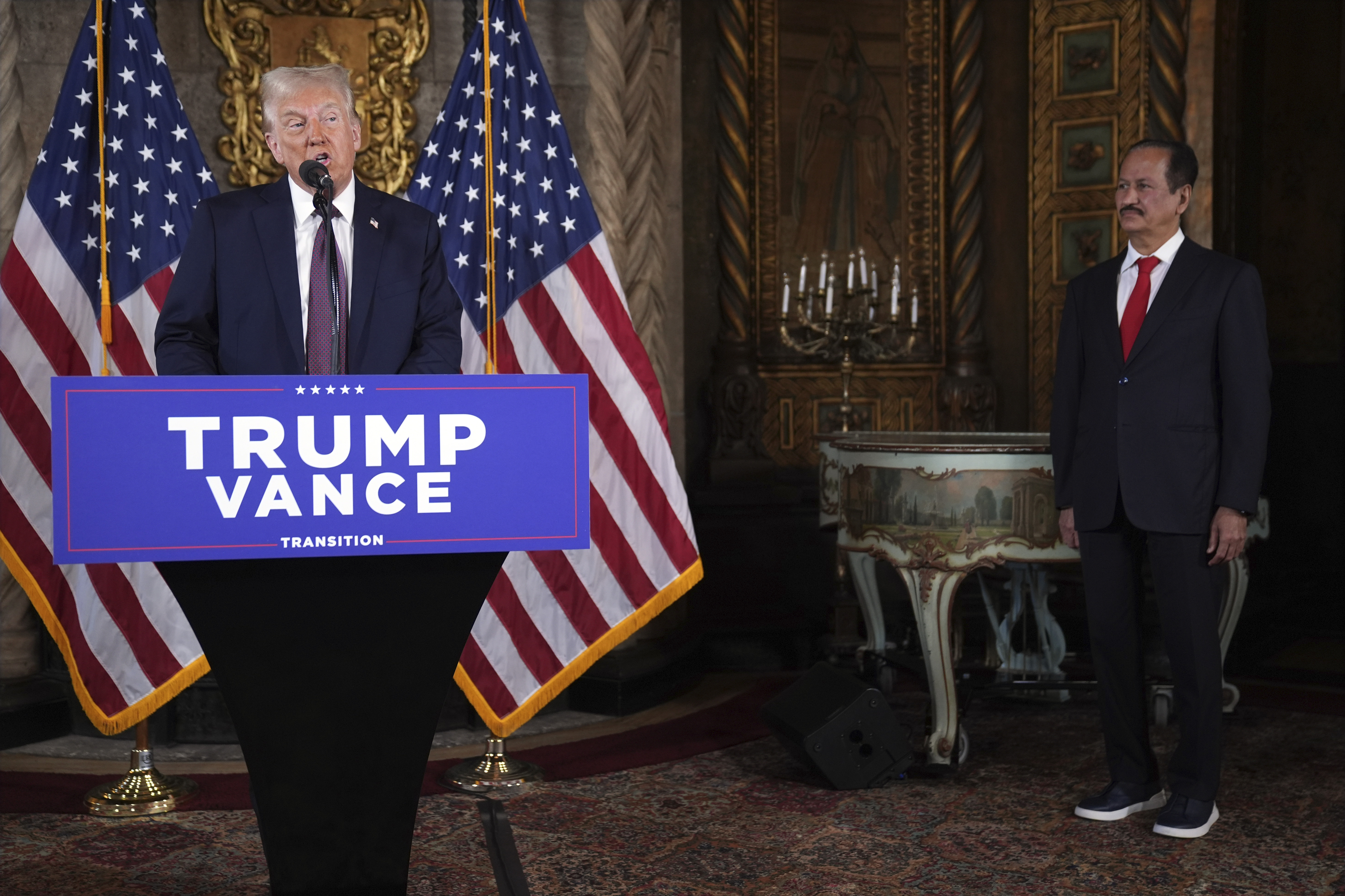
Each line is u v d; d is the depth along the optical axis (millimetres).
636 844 3117
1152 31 6062
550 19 4871
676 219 5422
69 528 1451
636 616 4059
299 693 1608
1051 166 6398
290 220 2557
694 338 6117
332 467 1540
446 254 4004
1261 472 3104
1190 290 3207
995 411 6379
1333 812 3342
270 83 2596
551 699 3943
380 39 4707
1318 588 7160
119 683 3625
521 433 1615
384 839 1649
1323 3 7121
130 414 1470
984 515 3711
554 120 4098
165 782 3600
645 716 4672
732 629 5684
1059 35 6352
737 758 4008
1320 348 7312
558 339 4070
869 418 6414
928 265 6445
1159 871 2881
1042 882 2812
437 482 1581
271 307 2490
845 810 3410
